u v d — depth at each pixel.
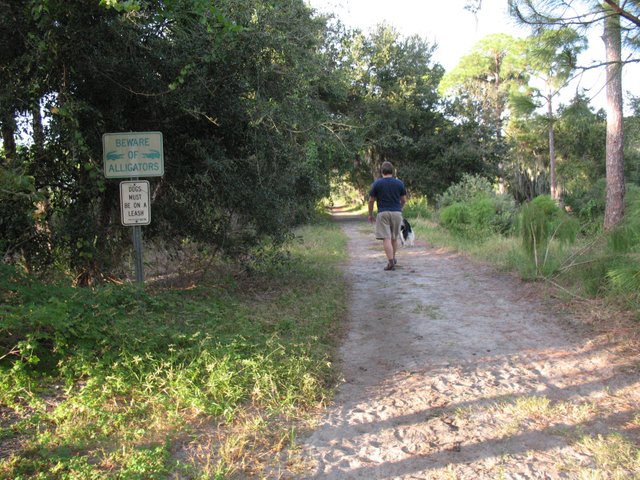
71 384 4.04
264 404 3.99
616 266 6.85
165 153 7.35
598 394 4.17
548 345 5.39
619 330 5.59
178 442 3.40
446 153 34.81
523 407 3.94
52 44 5.77
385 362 5.07
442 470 3.12
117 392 3.99
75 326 4.69
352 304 7.56
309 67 8.49
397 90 32.28
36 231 6.50
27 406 3.79
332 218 34.84
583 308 6.53
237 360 4.49
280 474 3.07
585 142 41.31
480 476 3.05
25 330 4.52
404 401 4.14
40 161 6.47
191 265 8.92
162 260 8.94
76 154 6.02
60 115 6.04
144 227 7.70
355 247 15.25
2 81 6.21
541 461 3.20
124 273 7.64
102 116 6.56
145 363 4.42
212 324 5.68
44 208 6.63
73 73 6.26
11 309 4.46
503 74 40.41
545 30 5.88
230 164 7.52
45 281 6.52
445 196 23.72
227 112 7.27
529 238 8.59
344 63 18.56
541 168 45.75
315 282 8.77
